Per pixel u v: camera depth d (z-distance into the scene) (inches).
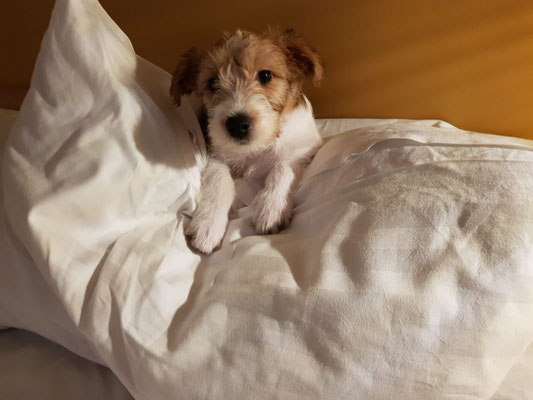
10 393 10.5
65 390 10.5
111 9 18.7
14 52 20.6
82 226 10.2
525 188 9.2
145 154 11.4
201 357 8.7
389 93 18.5
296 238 11.8
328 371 8.1
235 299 9.3
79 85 10.7
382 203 10.0
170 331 9.4
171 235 11.6
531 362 8.7
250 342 8.7
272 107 14.5
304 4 17.3
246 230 13.0
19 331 12.1
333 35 17.7
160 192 12.0
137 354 8.9
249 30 18.3
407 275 8.6
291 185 13.8
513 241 8.3
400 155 11.0
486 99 17.8
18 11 19.5
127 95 11.1
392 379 7.9
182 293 10.3
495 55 16.8
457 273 8.3
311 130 16.3
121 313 9.3
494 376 7.8
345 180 11.8
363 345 8.1
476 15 16.3
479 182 9.5
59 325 10.6
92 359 10.8
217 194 13.4
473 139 11.7
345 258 9.4
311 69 15.8
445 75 17.7
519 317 8.0
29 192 10.0
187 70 15.3
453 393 7.7
